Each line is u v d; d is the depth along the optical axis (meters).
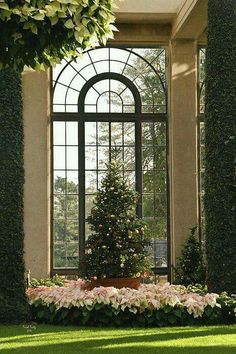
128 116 14.81
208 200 10.55
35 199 13.91
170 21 14.46
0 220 10.12
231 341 8.05
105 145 14.76
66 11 5.28
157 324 9.83
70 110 14.71
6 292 10.07
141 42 14.69
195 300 10.00
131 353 7.37
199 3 11.95
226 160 10.39
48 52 5.75
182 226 14.23
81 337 8.55
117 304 9.87
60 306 10.01
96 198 10.91
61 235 14.49
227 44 10.55
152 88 14.90
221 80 10.52
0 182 10.16
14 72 10.37
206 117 10.73
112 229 10.70
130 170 14.77
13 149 10.26
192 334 8.68
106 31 5.76
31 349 7.66
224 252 10.29
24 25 5.19
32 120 14.04
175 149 14.38
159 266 14.60
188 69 14.51
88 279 10.76
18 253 10.17
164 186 14.76
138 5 13.84
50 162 14.52
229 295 10.24
